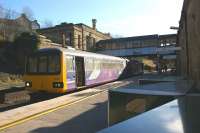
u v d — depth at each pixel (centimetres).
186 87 485
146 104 440
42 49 2011
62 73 1903
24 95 2159
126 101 475
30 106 1263
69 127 926
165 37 6575
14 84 3194
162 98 416
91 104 1348
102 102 1402
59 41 6444
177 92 425
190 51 1852
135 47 6775
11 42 4216
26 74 2031
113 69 3225
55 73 1917
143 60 8300
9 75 3531
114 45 7050
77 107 1270
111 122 499
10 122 961
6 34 4341
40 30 6806
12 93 2045
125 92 476
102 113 1138
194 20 1511
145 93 444
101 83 2764
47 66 1953
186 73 2162
